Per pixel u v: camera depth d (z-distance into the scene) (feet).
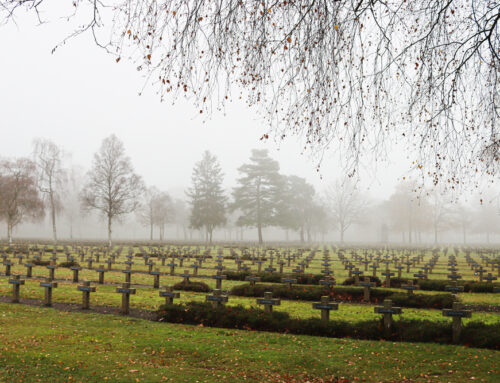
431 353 22.68
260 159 217.56
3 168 148.56
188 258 91.35
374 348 23.84
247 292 46.03
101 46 14.76
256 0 16.89
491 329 24.50
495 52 19.40
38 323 29.73
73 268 52.24
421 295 41.24
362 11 18.19
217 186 216.95
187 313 31.35
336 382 19.31
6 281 50.08
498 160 22.68
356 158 19.58
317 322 27.91
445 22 19.51
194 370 20.63
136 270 68.28
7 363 20.63
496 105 21.01
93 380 18.97
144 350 23.67
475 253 143.64
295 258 98.17
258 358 22.34
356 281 53.26
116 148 148.77
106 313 34.42
